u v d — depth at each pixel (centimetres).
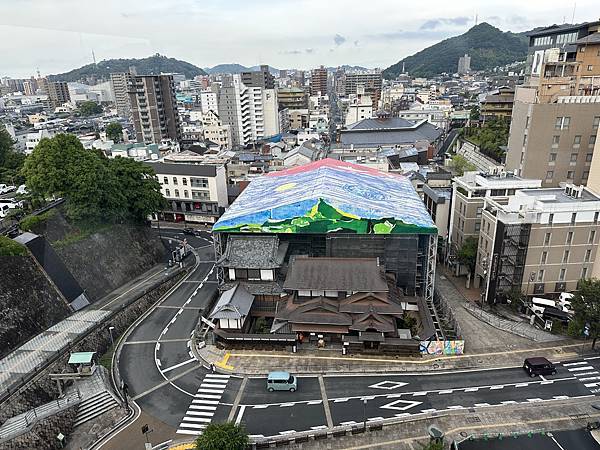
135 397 4106
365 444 3450
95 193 6166
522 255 5306
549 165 7325
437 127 16350
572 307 4534
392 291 4975
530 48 13425
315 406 3909
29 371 4006
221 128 15575
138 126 15150
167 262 7250
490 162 10100
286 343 4691
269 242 5378
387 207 5462
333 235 5359
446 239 7025
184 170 9156
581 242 5281
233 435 3192
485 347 4691
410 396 3991
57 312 5038
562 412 3738
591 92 8175
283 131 19650
